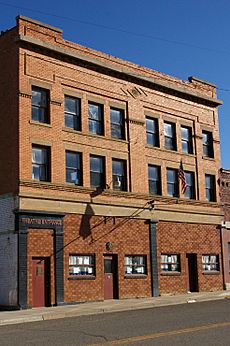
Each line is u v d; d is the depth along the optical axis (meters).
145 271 31.11
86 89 29.62
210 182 36.91
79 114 29.23
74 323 18.64
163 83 33.88
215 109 38.19
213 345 12.62
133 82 32.41
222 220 36.72
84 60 29.39
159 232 32.25
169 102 34.56
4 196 26.28
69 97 29.00
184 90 35.34
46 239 26.33
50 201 26.77
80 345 13.04
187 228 34.16
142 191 31.70
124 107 31.62
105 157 30.02
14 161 26.08
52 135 27.52
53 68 28.14
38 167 26.95
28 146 26.39
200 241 34.88
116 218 29.89
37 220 26.02
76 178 28.59
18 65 26.67
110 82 31.03
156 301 27.47
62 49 28.28
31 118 26.89
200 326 16.19
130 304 25.89
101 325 17.50
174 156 34.22
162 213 32.56
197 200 35.09
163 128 33.97
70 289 26.91
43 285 25.97
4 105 27.31
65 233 27.22
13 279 25.20
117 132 31.23
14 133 26.34
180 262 33.28
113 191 29.86
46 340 14.30
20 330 17.25
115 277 29.55
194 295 31.39
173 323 17.23
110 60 31.05
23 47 26.98
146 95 33.09
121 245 29.89
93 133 29.77
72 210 27.66
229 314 19.86
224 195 37.41
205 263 35.16
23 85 26.66
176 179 34.31
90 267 28.23
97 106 30.41
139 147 32.00
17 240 25.25
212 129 37.53
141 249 30.97
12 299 25.06
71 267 27.31
